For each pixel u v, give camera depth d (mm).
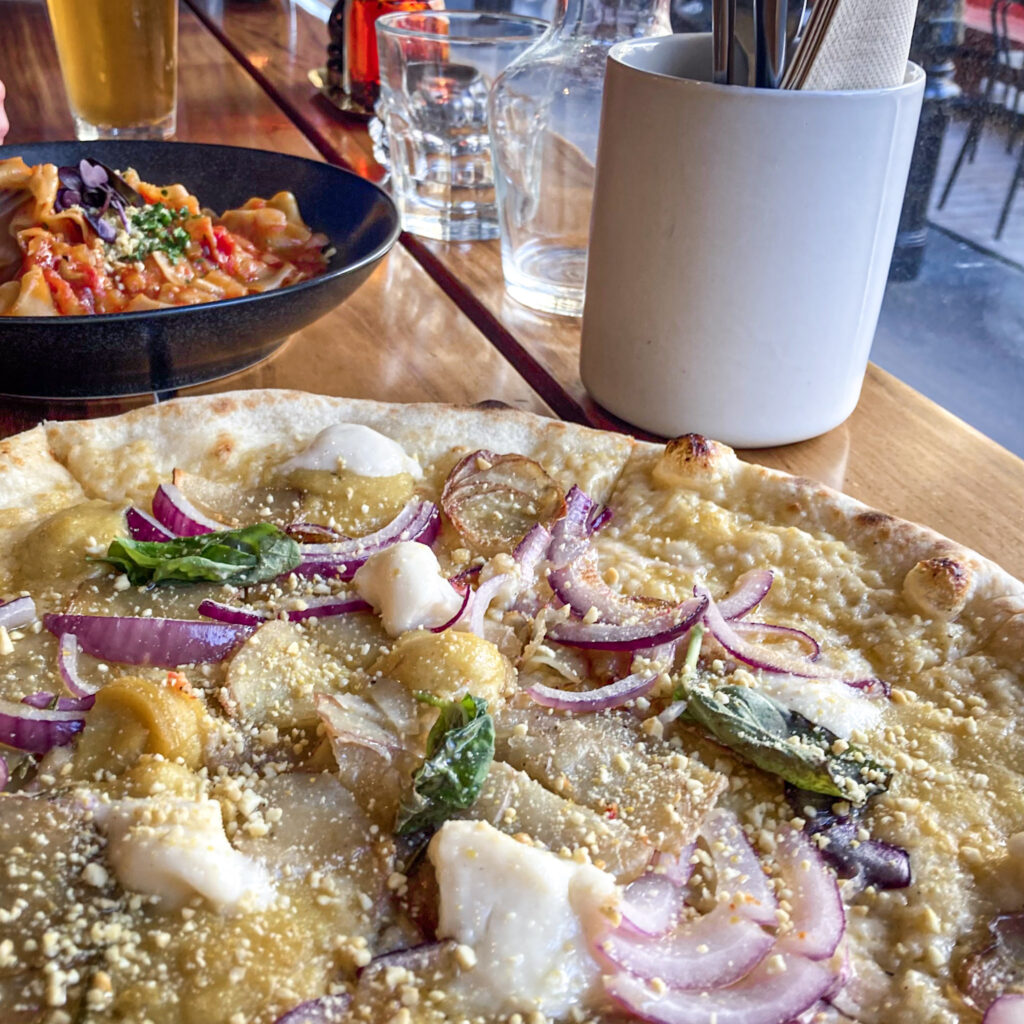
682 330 411
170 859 256
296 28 1115
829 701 311
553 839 276
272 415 417
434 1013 245
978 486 426
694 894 272
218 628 329
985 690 323
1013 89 644
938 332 690
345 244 574
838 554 365
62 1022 238
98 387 441
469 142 621
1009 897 271
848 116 366
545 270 546
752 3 369
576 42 521
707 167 379
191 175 628
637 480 401
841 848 279
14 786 291
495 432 415
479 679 309
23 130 835
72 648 323
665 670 321
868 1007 253
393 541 364
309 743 306
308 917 260
